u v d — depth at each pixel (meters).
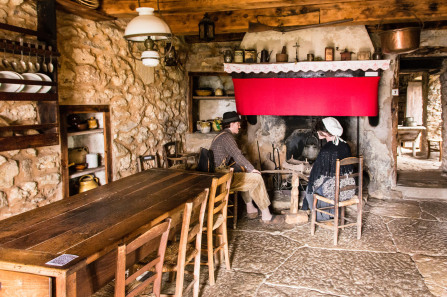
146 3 3.66
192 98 5.83
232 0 3.54
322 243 3.62
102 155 4.08
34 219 2.09
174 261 2.39
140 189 2.80
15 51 2.78
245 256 3.36
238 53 4.90
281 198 4.79
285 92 4.86
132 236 1.88
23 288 1.51
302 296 2.68
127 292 2.01
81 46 3.67
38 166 3.17
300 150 5.48
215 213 3.08
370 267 3.11
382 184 5.32
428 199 5.16
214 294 2.73
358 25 4.75
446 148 6.34
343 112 4.76
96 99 3.88
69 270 1.45
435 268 3.08
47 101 3.10
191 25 4.57
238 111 5.11
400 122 10.21
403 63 6.84
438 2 3.95
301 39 4.94
